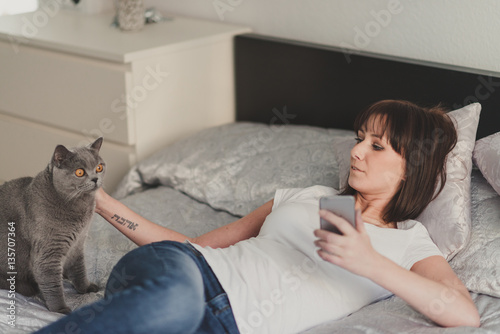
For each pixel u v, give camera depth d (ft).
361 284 3.94
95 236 5.40
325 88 6.86
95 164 4.30
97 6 8.63
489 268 4.20
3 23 7.94
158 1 8.67
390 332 3.54
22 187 4.38
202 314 3.43
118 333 3.14
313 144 6.21
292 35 7.37
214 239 4.65
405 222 4.34
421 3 6.16
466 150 4.74
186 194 6.40
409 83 6.11
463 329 3.46
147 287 3.22
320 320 3.86
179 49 7.09
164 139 7.36
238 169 6.21
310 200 4.33
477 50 5.91
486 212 4.59
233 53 7.77
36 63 7.48
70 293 4.65
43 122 7.84
